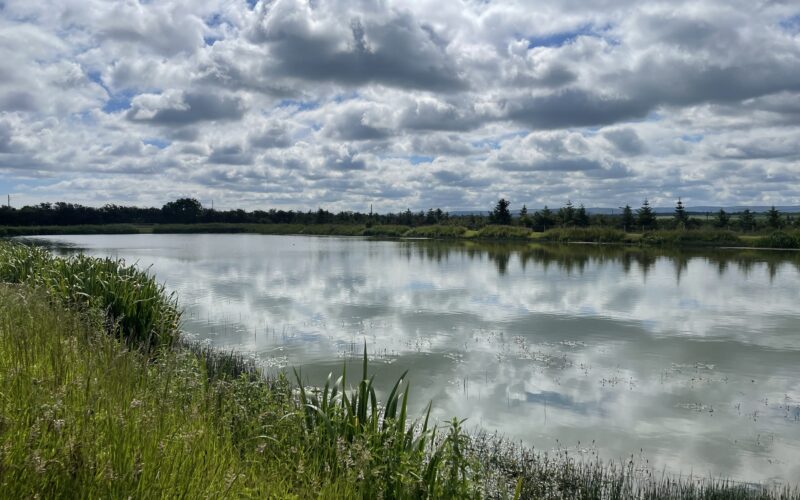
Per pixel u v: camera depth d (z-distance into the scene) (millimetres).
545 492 6824
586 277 29219
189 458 3260
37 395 3305
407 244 63281
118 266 13820
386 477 4137
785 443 8633
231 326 16312
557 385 11297
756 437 8836
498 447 8055
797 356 13586
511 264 36625
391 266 35156
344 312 18859
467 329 16297
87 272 12234
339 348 13812
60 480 2637
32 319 6105
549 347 14281
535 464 7504
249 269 33125
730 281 27594
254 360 12203
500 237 73375
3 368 3975
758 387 11250
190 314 18219
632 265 36031
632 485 7117
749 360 13203
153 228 106438
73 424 3051
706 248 53438
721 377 11867
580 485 6957
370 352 13484
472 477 4840
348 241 72125
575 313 18953
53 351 4551
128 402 3775
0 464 2422
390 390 10742
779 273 31281
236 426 4754
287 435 4773
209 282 26625
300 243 66375
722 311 19438
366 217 116938
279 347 13820
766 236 54250
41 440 2842
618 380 11672
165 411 3930
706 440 8719
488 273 31047
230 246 59375
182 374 5527
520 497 6566
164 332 10180
